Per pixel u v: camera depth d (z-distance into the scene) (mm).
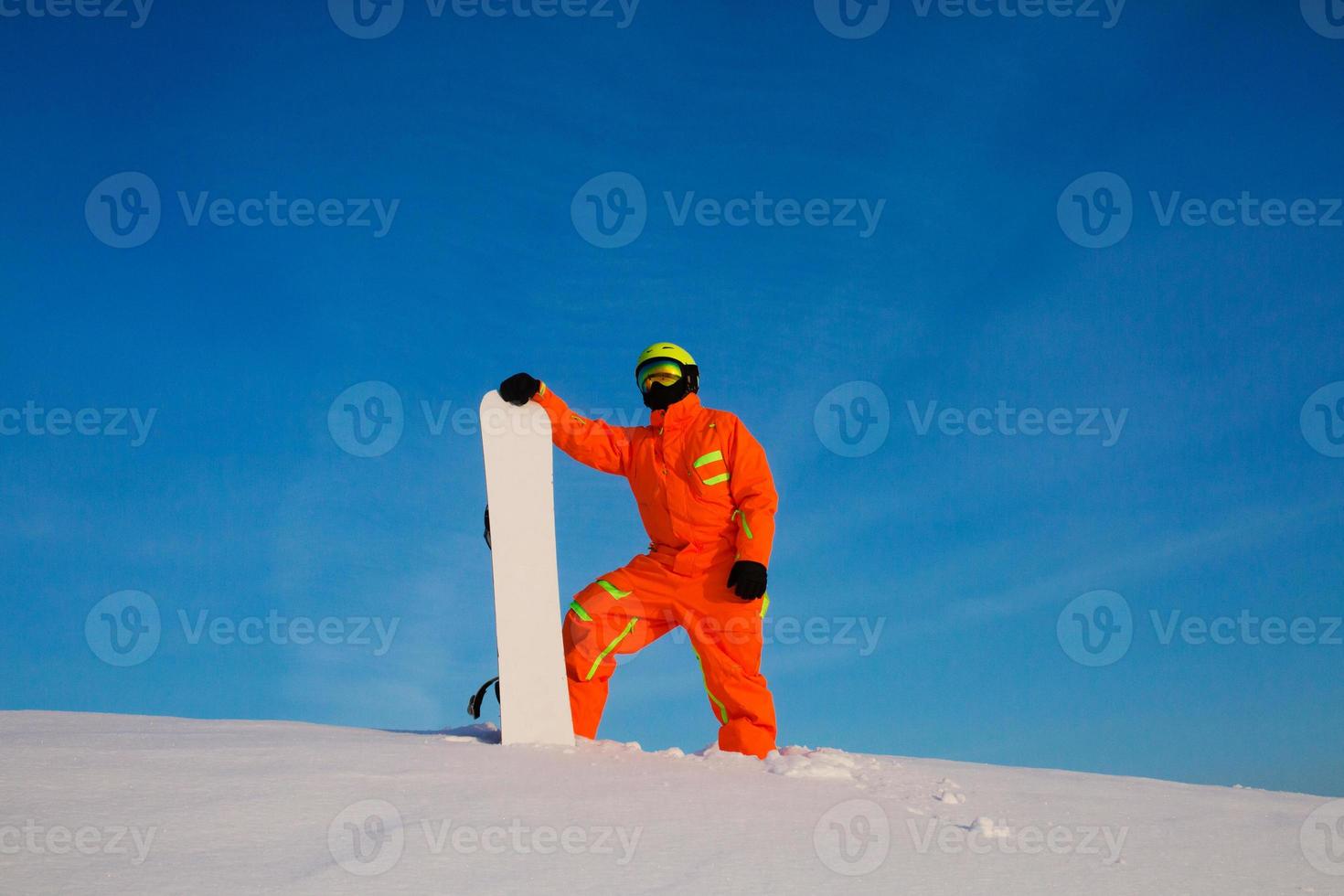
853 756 3924
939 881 2275
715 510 4184
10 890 1832
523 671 3791
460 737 3777
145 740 3248
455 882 2002
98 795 2471
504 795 2707
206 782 2645
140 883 1891
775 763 3479
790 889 2107
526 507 3934
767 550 4074
